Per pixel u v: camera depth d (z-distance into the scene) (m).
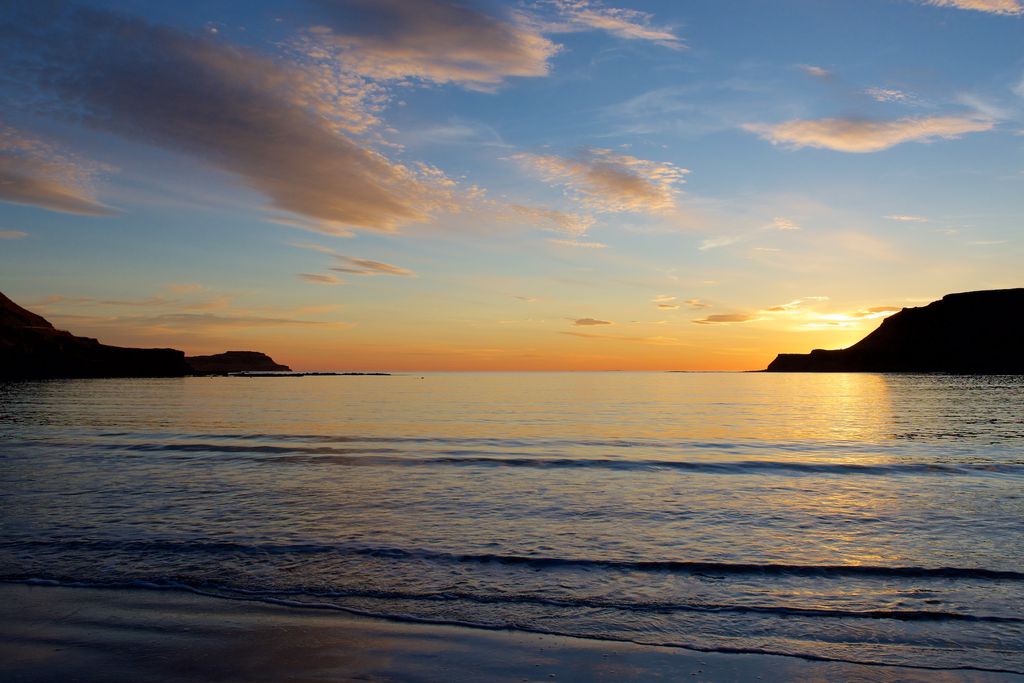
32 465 19.94
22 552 10.01
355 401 67.00
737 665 6.26
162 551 10.12
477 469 19.67
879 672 6.11
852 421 40.66
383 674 6.03
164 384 113.62
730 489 16.28
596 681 5.91
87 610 7.61
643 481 17.48
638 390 105.44
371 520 12.48
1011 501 14.66
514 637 6.91
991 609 7.77
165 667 6.15
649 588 8.54
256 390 97.44
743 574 9.13
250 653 6.46
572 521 12.53
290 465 20.27
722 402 66.94
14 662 6.23
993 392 77.12
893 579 8.91
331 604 7.86
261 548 10.30
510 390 105.56
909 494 15.60
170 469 19.28
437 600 8.03
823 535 11.48
